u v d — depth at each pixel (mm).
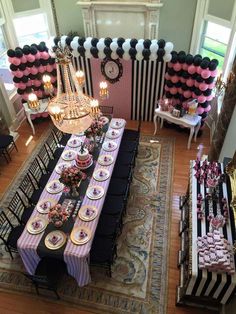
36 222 3828
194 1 5762
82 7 6180
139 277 4094
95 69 6559
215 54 6160
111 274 4125
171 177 5617
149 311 3754
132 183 5484
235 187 3617
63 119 3885
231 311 3303
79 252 3494
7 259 4332
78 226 3783
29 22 6691
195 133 6359
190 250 3332
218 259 3090
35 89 6648
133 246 4469
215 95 5781
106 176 4449
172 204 5098
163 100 6254
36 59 6215
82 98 4090
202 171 4211
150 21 6148
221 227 3477
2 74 6770
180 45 6523
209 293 3318
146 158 6070
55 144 6105
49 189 4273
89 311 3771
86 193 4191
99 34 6742
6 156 6207
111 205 4402
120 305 3814
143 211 4977
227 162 4270
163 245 4488
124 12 6195
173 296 3898
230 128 4707
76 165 4629
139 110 7082
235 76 4281
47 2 6453
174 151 6258
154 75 6320
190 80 5793
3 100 6461
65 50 3551
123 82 6633
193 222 3596
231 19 5266
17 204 4734
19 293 3967
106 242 3939
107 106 6512
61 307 3818
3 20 6230
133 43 5770
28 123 7191
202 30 6133
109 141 5160
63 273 3846
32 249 3568
